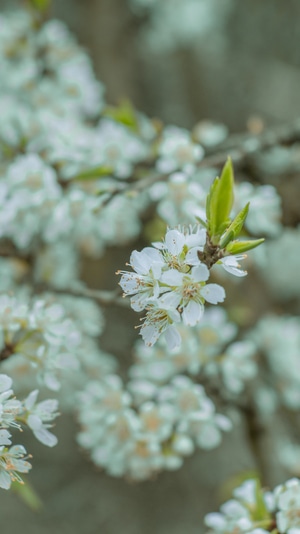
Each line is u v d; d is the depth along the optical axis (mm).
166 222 764
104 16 1570
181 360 785
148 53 1646
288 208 851
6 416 585
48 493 1367
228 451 1337
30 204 760
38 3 946
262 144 805
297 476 862
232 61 1804
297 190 857
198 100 1753
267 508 659
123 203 791
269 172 854
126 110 873
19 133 847
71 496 1376
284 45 1831
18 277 847
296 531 635
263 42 1833
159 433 734
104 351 1042
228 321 991
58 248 862
